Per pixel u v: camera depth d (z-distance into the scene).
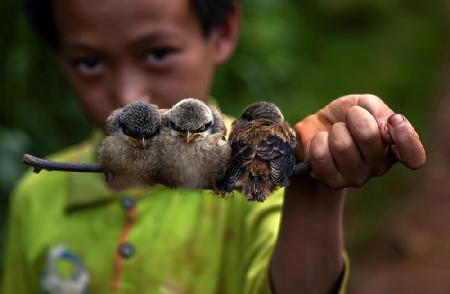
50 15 1.28
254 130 1.01
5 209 1.57
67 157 1.32
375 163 0.97
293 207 1.05
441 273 2.45
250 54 2.08
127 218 1.22
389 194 2.96
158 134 1.04
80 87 1.25
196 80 1.25
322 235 1.05
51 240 1.24
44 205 1.28
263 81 2.05
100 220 1.23
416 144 0.95
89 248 1.22
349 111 0.97
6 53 1.63
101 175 1.25
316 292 1.06
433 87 3.60
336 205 1.05
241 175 1.00
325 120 1.02
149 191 1.22
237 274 1.18
